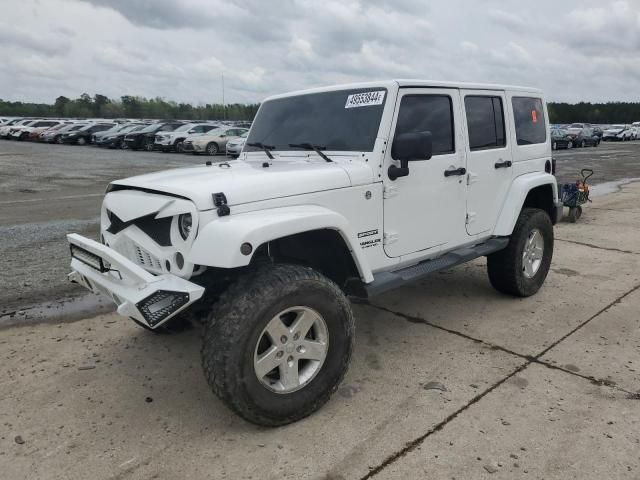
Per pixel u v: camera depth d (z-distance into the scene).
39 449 2.95
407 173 3.68
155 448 2.95
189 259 2.84
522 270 5.12
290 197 3.16
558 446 2.91
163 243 3.09
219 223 2.81
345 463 2.80
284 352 3.02
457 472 2.71
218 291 3.31
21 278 5.99
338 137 3.88
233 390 2.83
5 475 2.74
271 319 2.90
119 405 3.39
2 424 3.18
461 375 3.73
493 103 4.75
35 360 4.02
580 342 4.27
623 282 5.84
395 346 4.24
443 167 4.14
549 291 5.55
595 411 3.25
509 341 4.31
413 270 3.99
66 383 3.67
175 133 28.47
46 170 18.47
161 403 3.42
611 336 4.38
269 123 4.43
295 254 3.62
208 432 3.09
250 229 2.75
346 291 3.68
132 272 2.84
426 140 3.42
